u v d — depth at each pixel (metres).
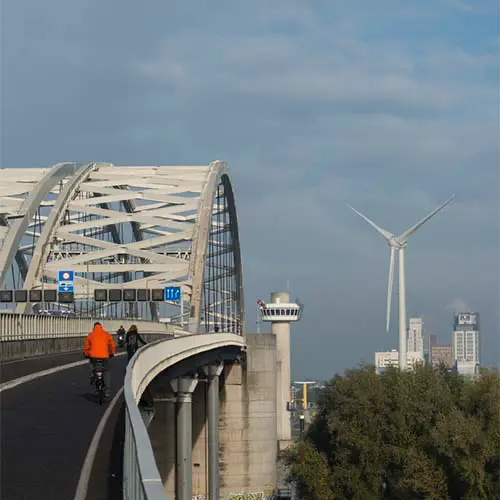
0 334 155.62
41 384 108.69
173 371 183.12
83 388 104.00
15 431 72.69
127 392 57.59
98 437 70.00
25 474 57.28
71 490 52.97
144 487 28.53
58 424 76.31
